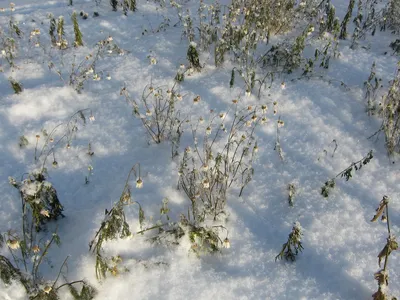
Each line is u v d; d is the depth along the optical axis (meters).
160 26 6.08
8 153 3.83
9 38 5.32
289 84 4.81
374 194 3.42
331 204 3.32
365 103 4.45
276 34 5.91
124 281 2.68
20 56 5.38
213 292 2.63
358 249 2.95
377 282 2.72
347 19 5.64
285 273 2.77
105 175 3.60
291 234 2.71
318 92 4.64
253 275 2.75
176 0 7.10
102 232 2.65
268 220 3.21
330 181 3.39
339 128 4.14
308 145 3.95
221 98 4.54
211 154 3.48
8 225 3.04
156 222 3.08
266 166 3.73
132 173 3.58
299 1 6.73
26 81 4.84
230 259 2.88
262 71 5.05
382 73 4.95
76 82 4.76
